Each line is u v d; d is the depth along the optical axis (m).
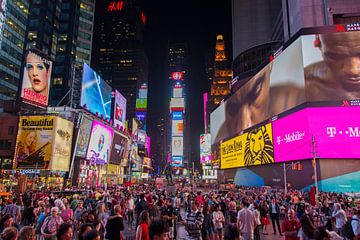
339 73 49.34
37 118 48.69
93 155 61.78
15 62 93.44
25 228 5.45
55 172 51.00
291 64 54.69
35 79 51.69
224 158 93.81
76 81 65.94
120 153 83.38
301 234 7.96
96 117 64.38
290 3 72.50
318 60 50.53
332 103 48.34
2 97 86.06
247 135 74.56
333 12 61.56
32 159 47.34
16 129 52.75
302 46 51.75
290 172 54.28
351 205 24.17
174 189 48.56
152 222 5.68
